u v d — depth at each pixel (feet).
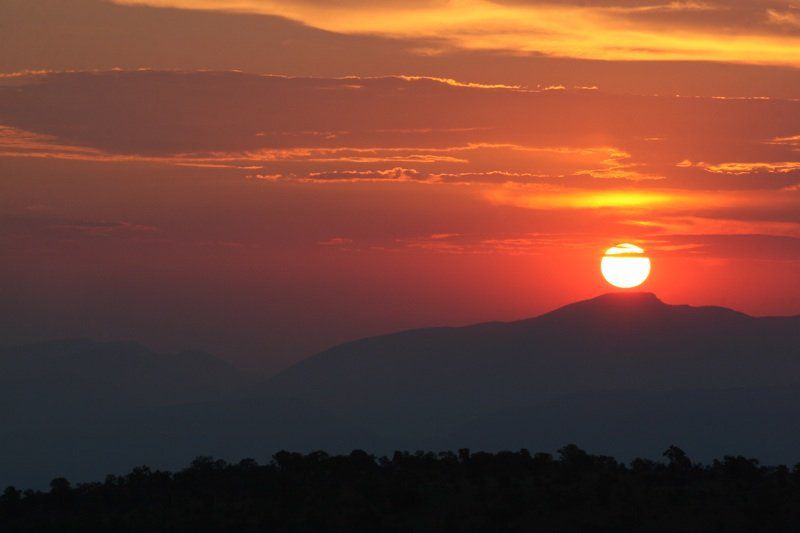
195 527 651.25
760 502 632.38
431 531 625.00
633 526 611.06
